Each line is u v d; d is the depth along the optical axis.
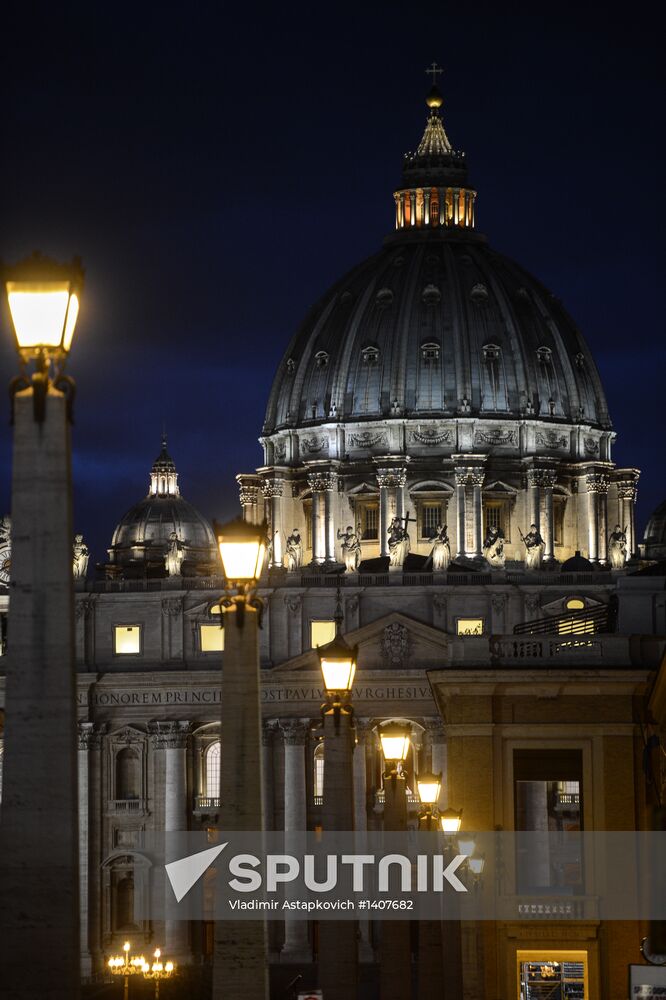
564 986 153.25
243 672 65.00
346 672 86.75
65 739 48.69
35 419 48.81
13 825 48.38
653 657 158.62
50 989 47.94
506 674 155.62
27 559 48.91
